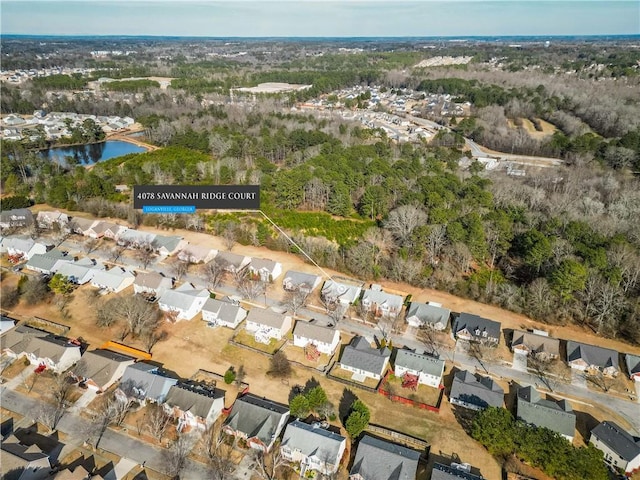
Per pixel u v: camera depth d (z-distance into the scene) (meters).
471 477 52.81
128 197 136.62
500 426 58.28
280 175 133.88
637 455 55.34
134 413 64.81
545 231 104.88
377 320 85.38
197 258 104.25
